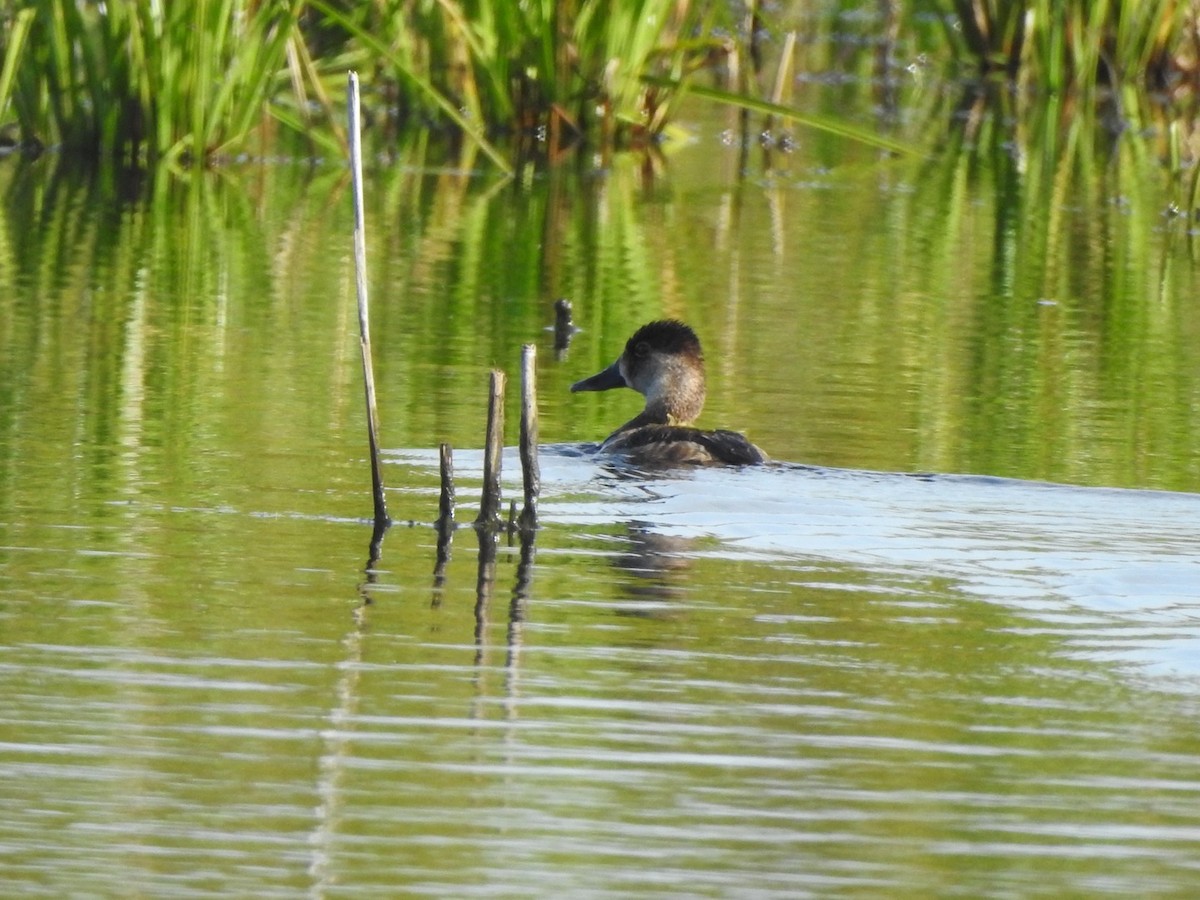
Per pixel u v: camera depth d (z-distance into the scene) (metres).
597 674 8.84
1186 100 33.41
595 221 23.62
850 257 21.77
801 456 13.51
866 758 7.99
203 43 26.03
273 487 12.04
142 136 26.52
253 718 8.20
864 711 8.49
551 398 15.43
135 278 19.44
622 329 17.94
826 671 8.95
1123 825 7.42
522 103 28.67
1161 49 33.53
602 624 9.54
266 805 7.41
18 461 12.47
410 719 8.23
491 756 7.88
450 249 21.64
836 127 23.94
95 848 7.04
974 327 18.34
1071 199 25.80
